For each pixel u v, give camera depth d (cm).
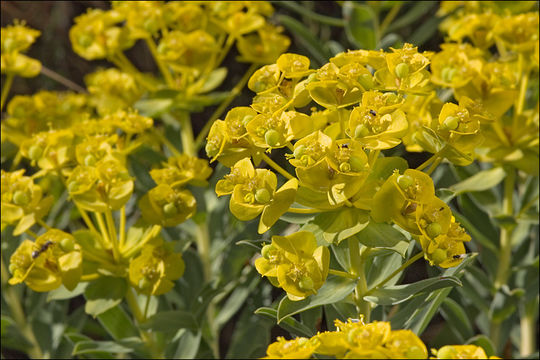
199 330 61
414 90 50
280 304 50
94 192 56
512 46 60
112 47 66
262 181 49
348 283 50
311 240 49
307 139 48
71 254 56
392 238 49
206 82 66
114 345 61
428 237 49
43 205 57
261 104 50
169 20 65
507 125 61
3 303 66
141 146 65
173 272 58
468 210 65
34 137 60
